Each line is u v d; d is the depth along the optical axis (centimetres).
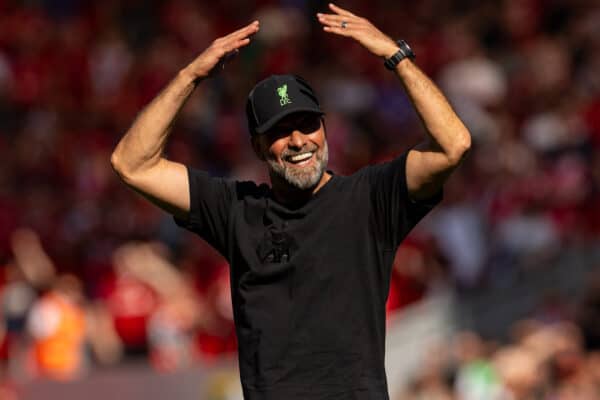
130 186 1809
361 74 6888
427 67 7069
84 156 6581
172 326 4662
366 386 1711
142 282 4794
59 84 7312
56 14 7706
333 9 1769
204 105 6856
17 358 4672
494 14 7269
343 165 6262
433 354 4469
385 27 7506
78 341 4512
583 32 6744
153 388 4325
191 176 1822
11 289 4859
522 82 6512
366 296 1730
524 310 4803
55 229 5897
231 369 4353
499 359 4003
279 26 7444
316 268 1727
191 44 7625
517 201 5303
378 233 1747
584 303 4431
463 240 5228
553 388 3803
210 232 1819
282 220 1759
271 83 1748
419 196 1733
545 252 4975
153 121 1792
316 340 1717
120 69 7394
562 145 5688
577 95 6047
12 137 6894
